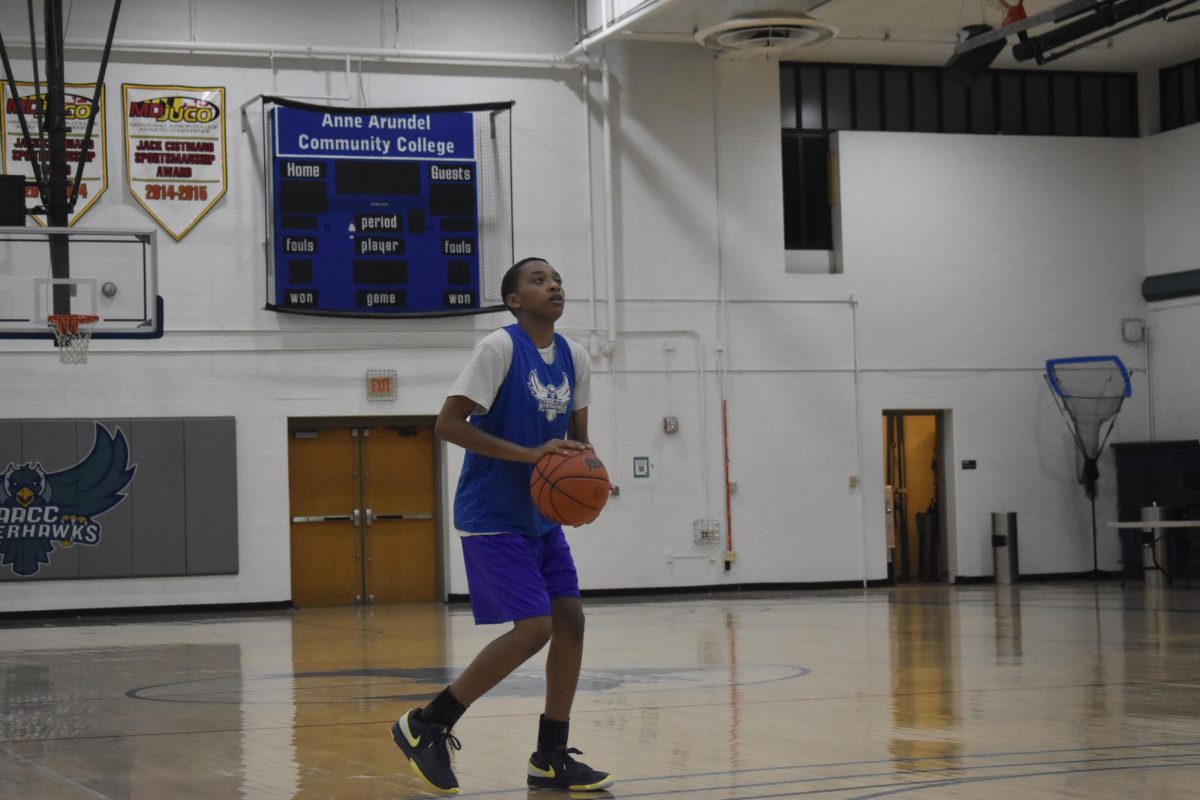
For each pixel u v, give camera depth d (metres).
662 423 21.06
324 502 20.14
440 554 20.48
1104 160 23.22
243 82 19.58
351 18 20.06
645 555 20.88
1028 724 6.52
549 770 4.93
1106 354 23.02
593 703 7.76
